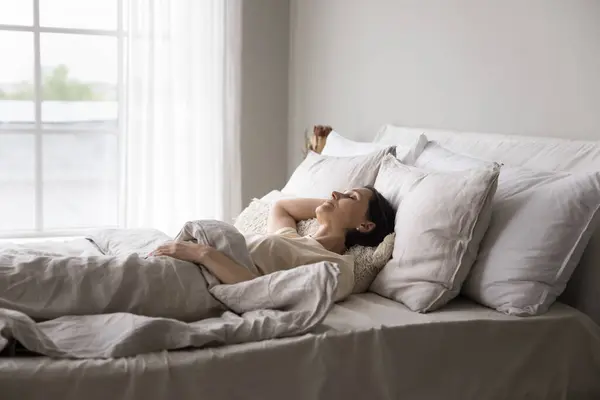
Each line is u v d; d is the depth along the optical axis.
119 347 1.71
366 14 3.79
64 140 4.88
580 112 2.58
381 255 2.38
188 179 4.32
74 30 4.29
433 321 2.08
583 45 2.57
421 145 2.86
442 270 2.21
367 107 3.81
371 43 3.76
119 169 4.33
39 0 4.26
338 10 4.04
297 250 2.29
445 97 3.25
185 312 2.00
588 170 2.34
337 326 2.00
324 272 1.99
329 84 4.15
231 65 4.36
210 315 2.05
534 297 2.17
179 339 1.79
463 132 3.02
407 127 3.45
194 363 1.75
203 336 1.80
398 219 2.41
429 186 2.35
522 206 2.26
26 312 1.86
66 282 1.90
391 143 3.34
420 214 2.30
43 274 1.89
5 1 4.21
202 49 4.28
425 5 3.36
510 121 2.90
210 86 4.31
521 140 2.67
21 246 2.75
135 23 4.12
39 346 1.67
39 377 1.61
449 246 2.23
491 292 2.22
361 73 3.85
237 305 2.03
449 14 3.21
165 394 1.71
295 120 4.54
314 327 1.94
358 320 2.06
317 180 2.91
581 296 2.28
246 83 4.49
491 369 2.12
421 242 2.26
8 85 4.38
